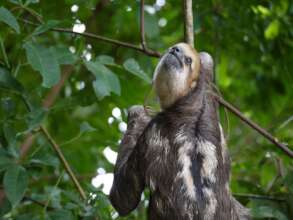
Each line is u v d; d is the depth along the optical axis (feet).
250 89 53.06
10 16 29.66
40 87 33.12
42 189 39.32
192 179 29.43
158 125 31.17
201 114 30.99
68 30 33.40
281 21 45.55
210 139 30.25
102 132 41.19
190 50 32.35
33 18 36.96
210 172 29.63
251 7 44.14
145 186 31.63
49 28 30.45
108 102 37.65
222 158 30.45
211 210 29.17
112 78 31.68
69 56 30.73
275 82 50.62
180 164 29.76
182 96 31.78
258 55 47.93
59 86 41.11
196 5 42.29
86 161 41.75
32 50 29.73
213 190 29.50
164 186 29.81
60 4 36.78
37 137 41.42
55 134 42.32
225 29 44.75
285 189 35.37
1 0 33.94
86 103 33.58
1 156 30.01
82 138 42.16
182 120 30.76
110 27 43.37
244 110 52.60
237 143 49.47
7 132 30.81
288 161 38.73
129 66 33.30
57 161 31.07
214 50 45.01
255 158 40.47
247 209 34.01
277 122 40.60
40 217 30.63
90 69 31.35
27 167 30.91
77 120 44.11
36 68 29.40
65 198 33.73
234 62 52.03
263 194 35.88
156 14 45.73
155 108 39.83
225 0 44.24
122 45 33.96
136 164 31.58
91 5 35.99
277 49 46.34
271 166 41.73
